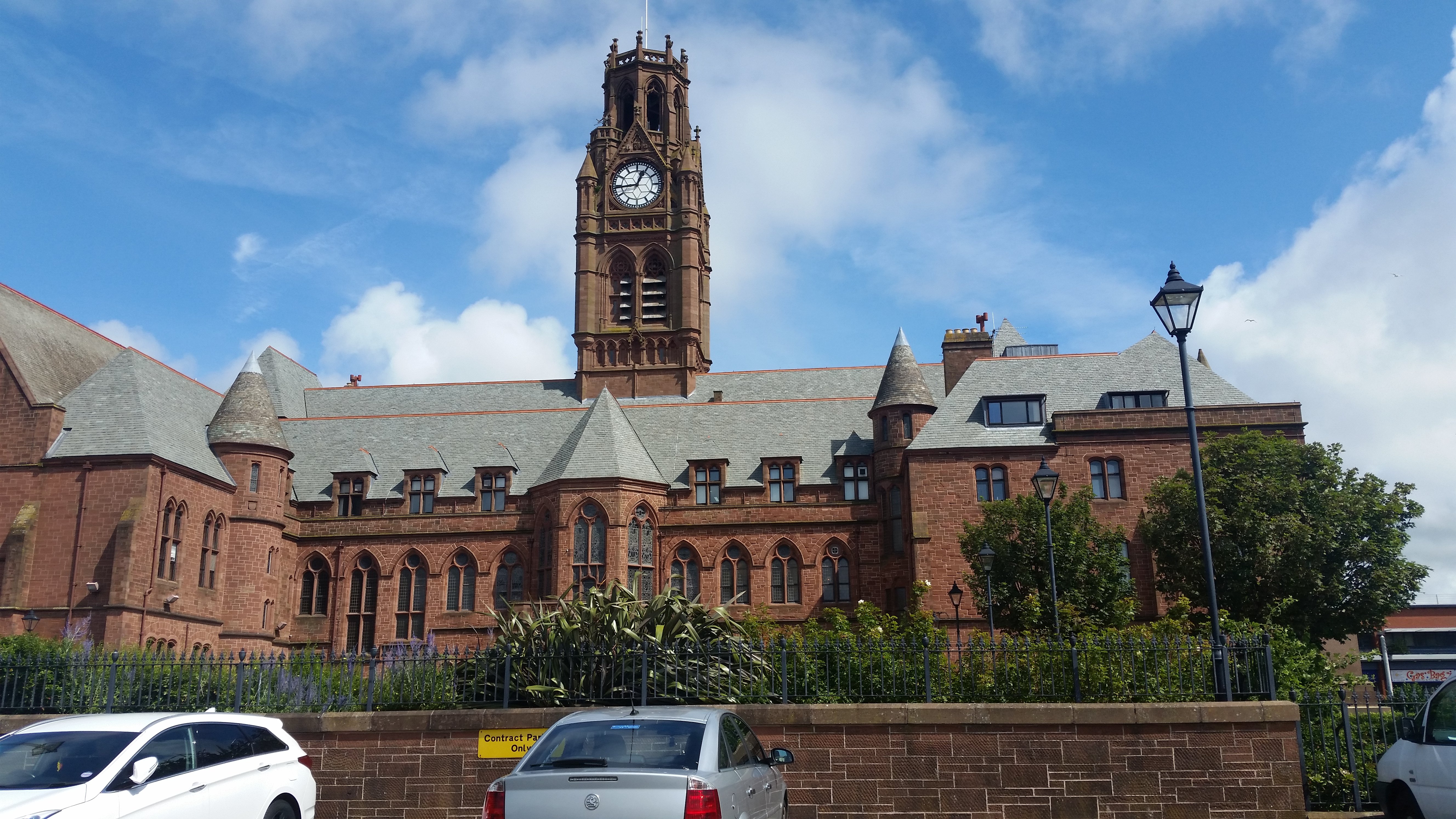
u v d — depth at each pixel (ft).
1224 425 157.69
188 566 157.07
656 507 175.63
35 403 151.02
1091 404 166.50
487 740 60.95
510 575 177.47
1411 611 323.57
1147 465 157.99
